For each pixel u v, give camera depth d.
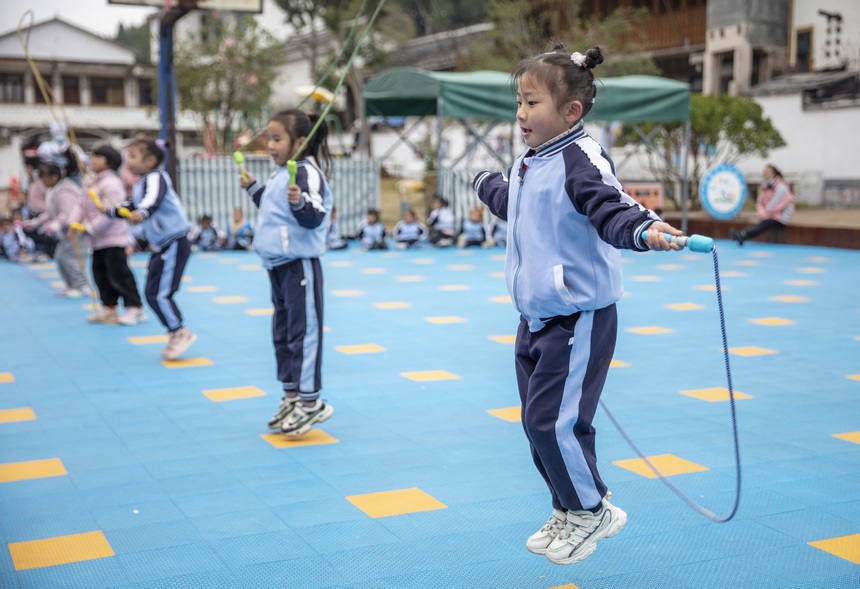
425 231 15.09
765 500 3.18
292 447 3.84
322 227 3.83
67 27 33.78
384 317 7.34
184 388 4.93
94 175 6.97
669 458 3.67
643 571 2.60
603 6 23.55
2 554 2.73
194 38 22.84
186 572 2.60
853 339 6.28
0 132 32.75
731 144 16.98
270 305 8.02
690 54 21.14
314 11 25.16
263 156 14.34
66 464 3.61
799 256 12.01
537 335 2.42
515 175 2.44
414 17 34.00
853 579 2.54
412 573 2.59
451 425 4.18
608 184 2.22
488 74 13.88
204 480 3.42
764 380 5.07
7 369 5.42
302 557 2.71
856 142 17.48
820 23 18.95
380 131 31.03
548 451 2.34
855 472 3.49
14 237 11.70
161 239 5.43
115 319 7.07
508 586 2.51
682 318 7.18
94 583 2.53
